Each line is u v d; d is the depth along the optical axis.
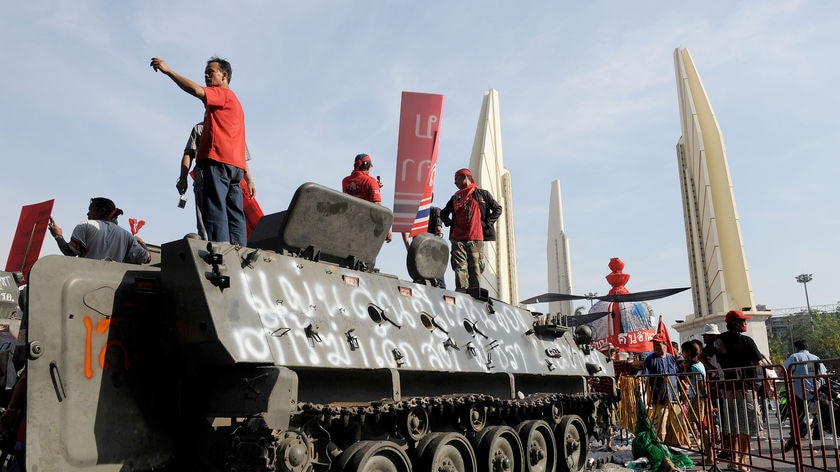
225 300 6.51
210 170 8.21
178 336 6.48
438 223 13.34
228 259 6.79
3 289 9.92
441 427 9.34
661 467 11.73
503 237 36.62
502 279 35.72
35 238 10.31
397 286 9.12
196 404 6.80
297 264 7.62
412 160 12.63
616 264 25.22
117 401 6.27
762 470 10.30
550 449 11.37
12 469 6.77
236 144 8.40
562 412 12.07
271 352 6.61
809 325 106.88
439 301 9.88
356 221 8.71
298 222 8.02
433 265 10.55
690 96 38.47
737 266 34.62
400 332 8.58
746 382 11.45
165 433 6.58
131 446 6.29
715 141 36.78
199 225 8.15
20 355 6.63
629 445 15.77
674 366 13.84
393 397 7.99
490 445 9.43
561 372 12.17
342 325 7.71
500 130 40.06
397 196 12.53
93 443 6.02
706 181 36.28
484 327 10.64
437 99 12.71
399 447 7.80
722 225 35.50
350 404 7.55
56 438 5.79
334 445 7.59
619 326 23.14
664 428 13.10
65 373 5.94
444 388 9.38
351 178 10.69
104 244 8.25
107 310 6.32
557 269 89.69
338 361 7.32
